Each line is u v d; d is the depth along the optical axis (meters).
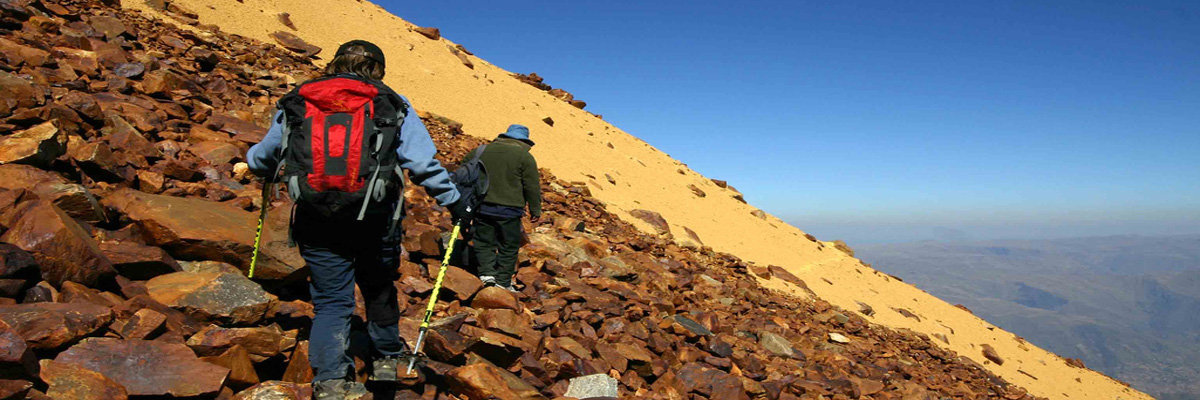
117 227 4.04
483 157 5.82
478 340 4.10
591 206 14.50
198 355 2.86
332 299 2.62
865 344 11.27
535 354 4.49
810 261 21.31
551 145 21.25
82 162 4.50
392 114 2.45
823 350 8.93
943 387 9.95
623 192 19.77
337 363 2.56
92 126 5.33
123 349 2.58
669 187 23.30
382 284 2.85
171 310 3.17
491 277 5.63
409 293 4.80
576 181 16.97
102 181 4.66
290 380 3.05
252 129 7.74
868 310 17.09
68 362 2.40
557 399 3.97
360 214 2.35
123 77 7.31
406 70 21.70
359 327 3.75
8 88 4.71
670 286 9.49
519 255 7.13
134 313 2.93
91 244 3.27
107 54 7.87
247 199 5.28
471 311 4.93
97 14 10.29
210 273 3.50
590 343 5.25
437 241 6.04
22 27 7.40
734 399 5.20
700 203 23.08
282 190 5.98
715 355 6.45
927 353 13.14
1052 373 18.58
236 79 10.82
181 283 3.36
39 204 3.16
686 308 8.28
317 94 2.37
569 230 10.59
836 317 12.78
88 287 3.11
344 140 2.31
